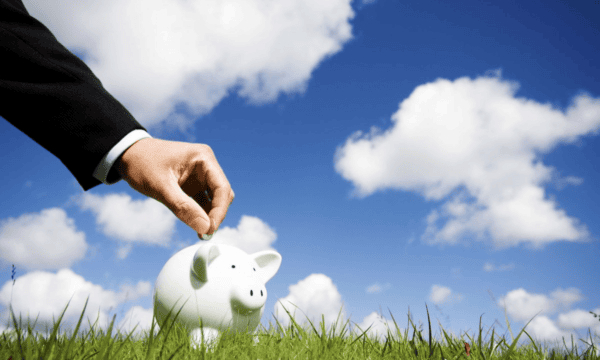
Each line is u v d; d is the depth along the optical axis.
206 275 2.42
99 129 1.23
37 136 1.22
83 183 1.30
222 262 2.56
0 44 1.17
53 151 1.25
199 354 1.50
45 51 1.25
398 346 1.77
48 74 1.22
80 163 1.25
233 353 1.68
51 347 1.12
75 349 1.34
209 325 2.40
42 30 1.33
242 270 2.57
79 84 1.25
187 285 2.42
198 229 1.28
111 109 1.27
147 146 1.29
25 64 1.20
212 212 1.35
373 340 2.08
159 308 2.49
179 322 2.38
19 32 1.23
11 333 1.42
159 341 1.74
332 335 1.89
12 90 1.15
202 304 2.39
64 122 1.20
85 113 1.22
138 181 1.29
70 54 1.34
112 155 1.25
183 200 1.26
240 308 2.46
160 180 1.27
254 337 2.03
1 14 1.23
